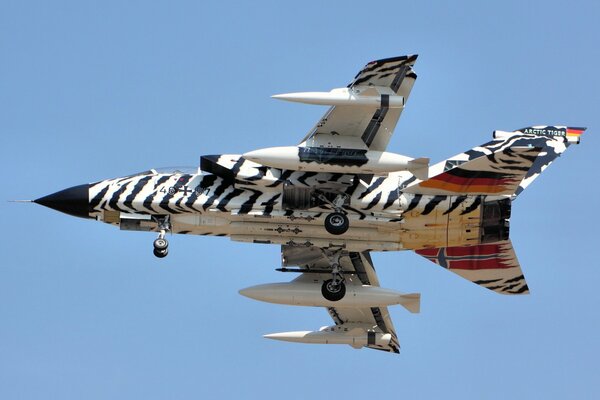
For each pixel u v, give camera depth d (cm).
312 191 9175
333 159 8819
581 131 9900
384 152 8862
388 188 9262
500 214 9325
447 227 9406
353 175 9175
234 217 9300
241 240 9531
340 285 9788
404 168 8831
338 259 9744
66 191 9381
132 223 9431
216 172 9181
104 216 9425
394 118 8781
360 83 8619
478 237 9475
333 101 8544
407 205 9244
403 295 9912
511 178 9062
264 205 9219
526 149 8706
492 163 8888
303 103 8562
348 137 8931
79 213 9412
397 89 8644
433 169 9500
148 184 9356
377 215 9269
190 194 9288
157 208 9306
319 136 8919
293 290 9931
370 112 8738
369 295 9906
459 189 9212
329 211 9231
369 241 9556
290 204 9188
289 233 9450
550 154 9794
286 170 9156
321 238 9544
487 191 9250
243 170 9125
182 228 9469
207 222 9388
